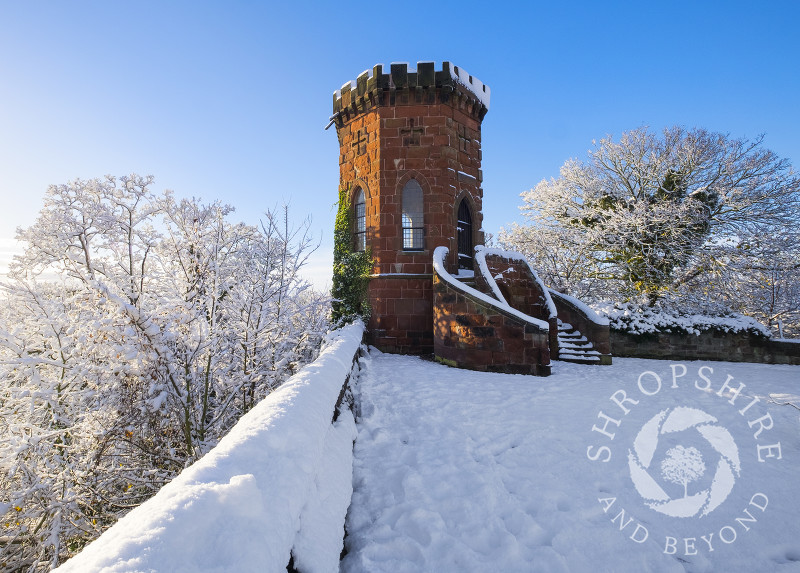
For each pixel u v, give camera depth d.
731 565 3.30
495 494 4.18
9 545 6.48
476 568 3.11
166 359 6.06
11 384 8.12
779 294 17.78
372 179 14.66
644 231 17.80
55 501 5.94
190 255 7.98
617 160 20.08
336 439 4.12
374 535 3.48
